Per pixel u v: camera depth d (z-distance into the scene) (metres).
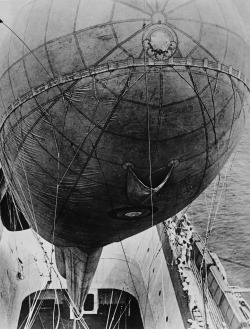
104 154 9.89
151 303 22.69
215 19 9.33
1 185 21.84
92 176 10.41
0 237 23.72
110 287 25.22
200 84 9.25
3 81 10.29
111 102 9.15
